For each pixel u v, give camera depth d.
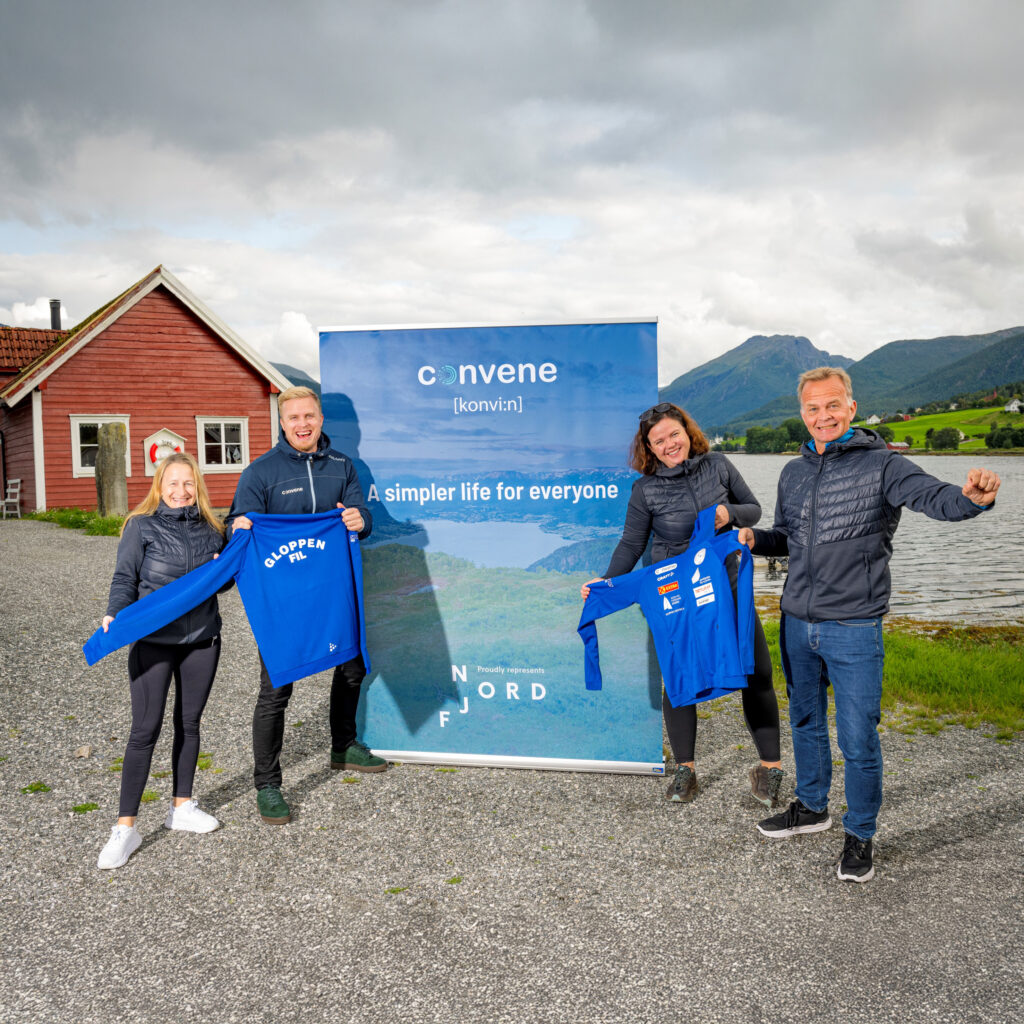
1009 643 8.67
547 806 4.13
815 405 3.45
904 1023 2.46
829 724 5.27
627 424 4.51
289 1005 2.60
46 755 4.84
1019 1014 2.50
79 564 12.02
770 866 3.47
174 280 21.89
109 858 3.48
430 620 4.73
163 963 2.82
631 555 4.23
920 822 3.89
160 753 4.91
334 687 4.56
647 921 3.05
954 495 2.91
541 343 4.56
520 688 4.66
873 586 3.31
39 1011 2.57
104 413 21.33
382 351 4.71
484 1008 2.56
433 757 4.74
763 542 3.71
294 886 3.34
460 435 4.65
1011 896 3.20
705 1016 2.51
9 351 24.73
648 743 4.55
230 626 8.36
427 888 3.31
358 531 4.21
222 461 23.39
